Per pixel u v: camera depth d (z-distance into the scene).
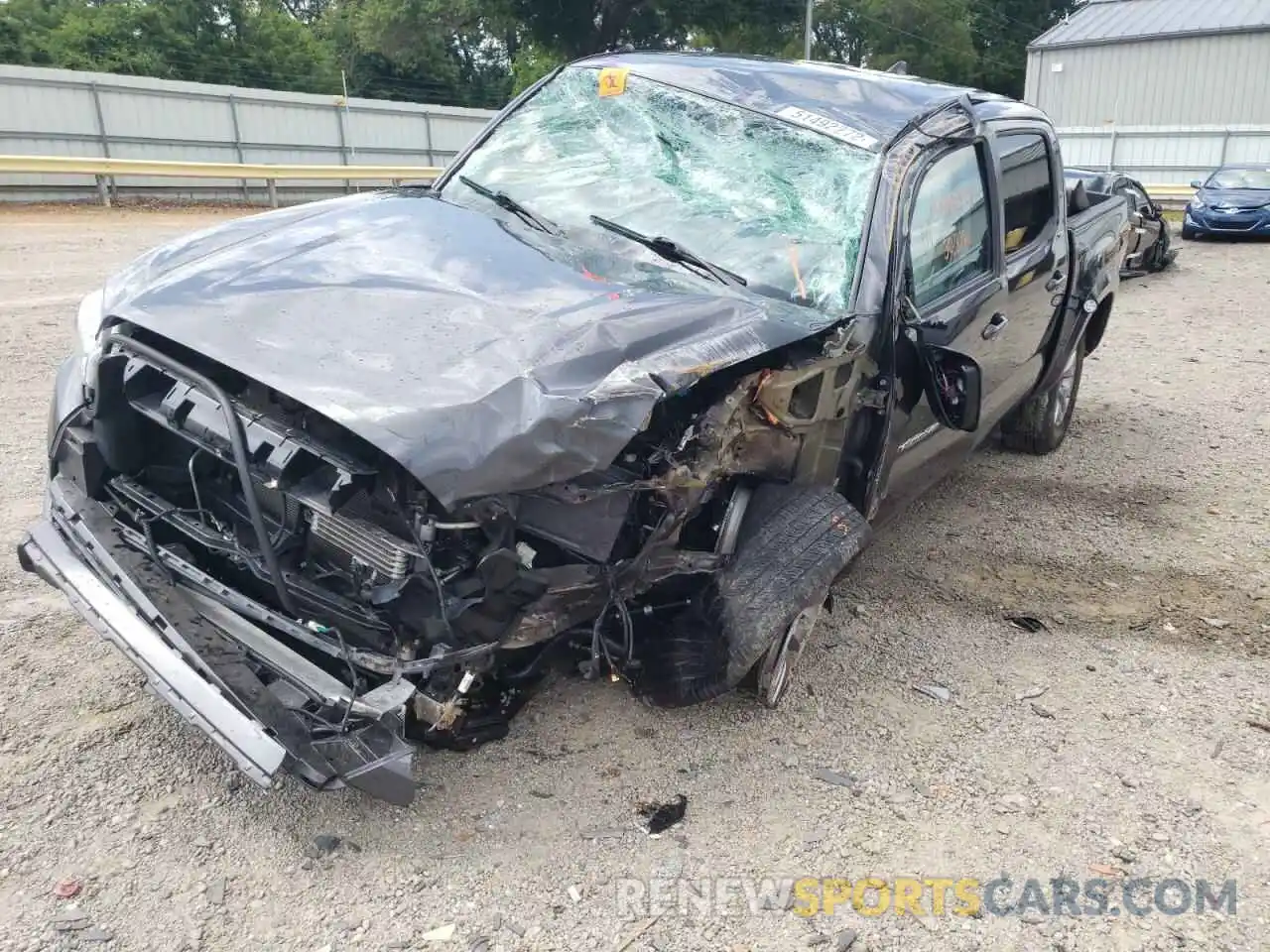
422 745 3.08
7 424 6.00
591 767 3.31
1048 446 6.68
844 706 3.76
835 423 3.55
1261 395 8.23
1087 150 32.25
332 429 2.69
